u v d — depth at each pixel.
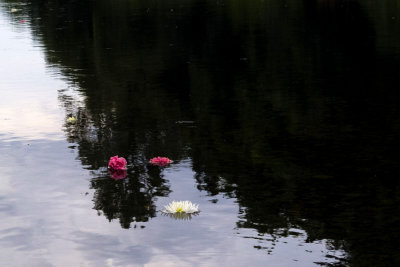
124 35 16.70
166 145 6.69
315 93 9.42
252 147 6.59
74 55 13.59
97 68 11.88
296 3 25.61
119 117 8.02
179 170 5.82
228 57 12.92
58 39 16.28
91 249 4.10
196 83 10.31
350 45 14.23
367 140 6.81
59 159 6.18
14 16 22.83
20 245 4.17
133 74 11.19
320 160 6.12
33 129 7.41
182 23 19.08
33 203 4.97
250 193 5.20
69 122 7.75
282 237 4.32
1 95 9.54
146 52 13.72
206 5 25.34
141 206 4.91
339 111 8.24
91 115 8.15
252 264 3.88
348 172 5.75
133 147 6.62
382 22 18.33
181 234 4.35
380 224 4.54
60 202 4.99
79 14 22.95
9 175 5.67
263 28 17.61
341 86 9.91
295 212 4.79
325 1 26.20
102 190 5.26
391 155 6.24
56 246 4.15
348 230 4.44
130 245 4.16
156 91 9.73
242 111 8.31
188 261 3.91
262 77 10.78
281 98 9.10
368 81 10.25
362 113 8.10
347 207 4.89
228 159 6.17
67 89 9.94
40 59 13.12
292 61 12.35
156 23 19.20
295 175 5.68
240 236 4.32
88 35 16.91
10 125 7.60
